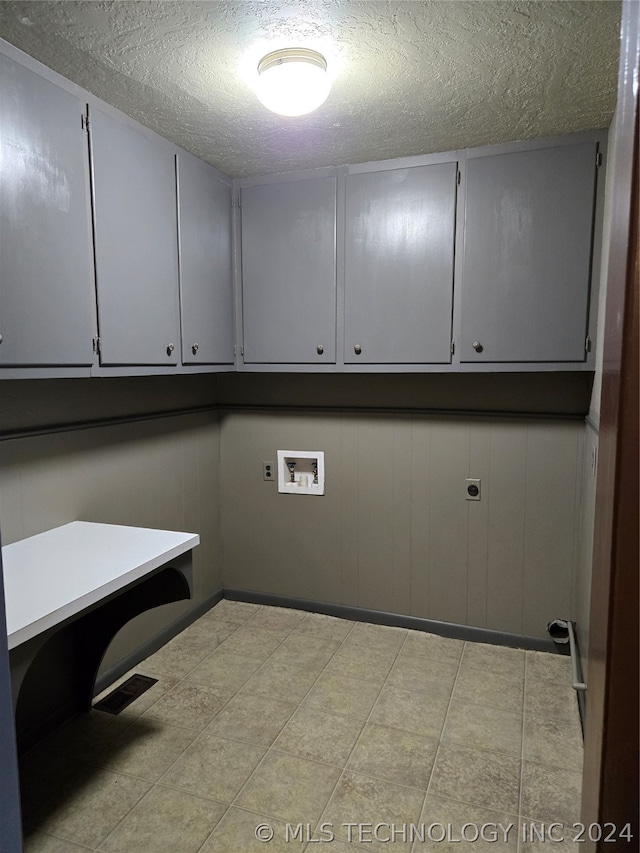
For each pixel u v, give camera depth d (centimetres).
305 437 312
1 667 60
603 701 54
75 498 225
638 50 49
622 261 52
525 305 238
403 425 292
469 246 243
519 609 279
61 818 172
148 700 232
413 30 150
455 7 139
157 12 141
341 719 219
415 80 177
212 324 263
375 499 301
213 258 262
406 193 249
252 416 322
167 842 163
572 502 266
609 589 52
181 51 160
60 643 216
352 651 273
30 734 204
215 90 183
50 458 213
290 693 237
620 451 51
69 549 189
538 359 239
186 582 202
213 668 257
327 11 141
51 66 168
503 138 229
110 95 186
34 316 166
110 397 247
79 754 200
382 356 262
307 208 266
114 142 195
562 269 232
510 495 276
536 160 229
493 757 198
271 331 279
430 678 249
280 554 323
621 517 51
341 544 310
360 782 186
